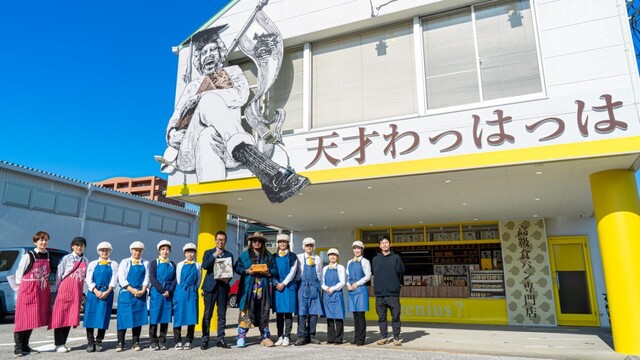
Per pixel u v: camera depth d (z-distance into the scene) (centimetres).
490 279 1102
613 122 536
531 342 679
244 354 520
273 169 719
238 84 778
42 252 552
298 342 609
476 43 663
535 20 625
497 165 581
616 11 569
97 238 1661
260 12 801
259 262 602
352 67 744
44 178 1473
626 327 556
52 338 703
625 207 586
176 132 812
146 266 585
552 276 1046
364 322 623
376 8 714
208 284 585
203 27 842
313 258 642
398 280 634
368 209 956
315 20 757
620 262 574
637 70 540
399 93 699
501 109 594
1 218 1327
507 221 1104
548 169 609
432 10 692
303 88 767
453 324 1043
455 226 1163
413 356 510
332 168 679
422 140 629
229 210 969
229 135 765
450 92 662
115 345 609
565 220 1070
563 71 577
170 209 2038
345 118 729
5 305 955
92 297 556
